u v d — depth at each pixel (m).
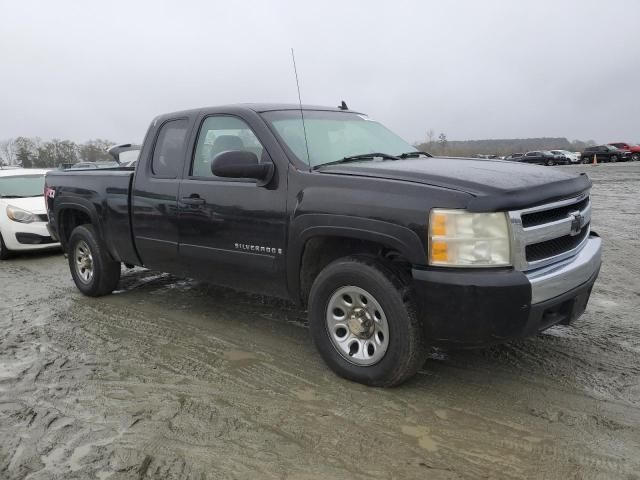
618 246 8.11
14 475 2.71
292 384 3.65
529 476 2.59
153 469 2.73
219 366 4.00
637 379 3.55
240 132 4.24
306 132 4.18
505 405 3.27
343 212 3.41
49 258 9.03
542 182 3.30
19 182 9.88
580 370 3.70
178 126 4.80
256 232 3.98
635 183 21.17
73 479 2.67
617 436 2.90
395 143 4.80
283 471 2.69
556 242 3.35
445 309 3.07
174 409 3.35
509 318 3.00
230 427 3.12
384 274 3.29
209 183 4.33
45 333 4.86
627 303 5.18
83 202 5.70
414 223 3.12
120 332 4.82
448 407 3.26
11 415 3.32
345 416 3.20
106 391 3.63
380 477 2.62
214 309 5.41
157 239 4.86
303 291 3.92
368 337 3.51
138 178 5.02
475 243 3.00
